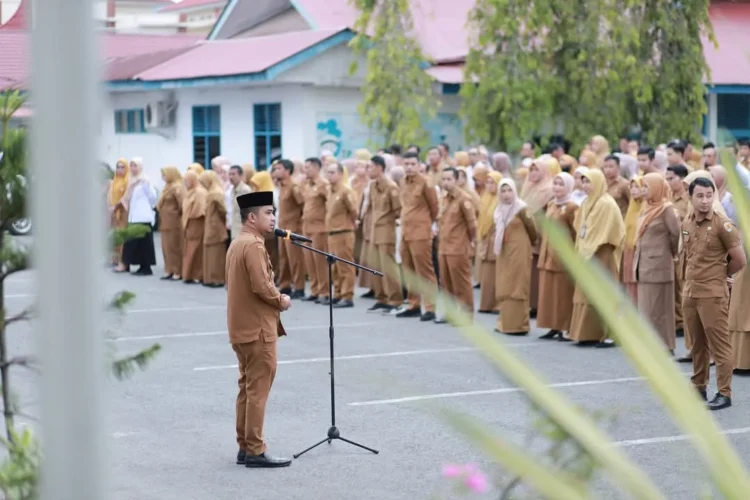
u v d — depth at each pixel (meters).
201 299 18.34
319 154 25.08
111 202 21.47
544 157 15.96
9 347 13.29
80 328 2.27
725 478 1.79
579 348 13.62
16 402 5.38
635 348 1.85
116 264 21.98
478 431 1.82
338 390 11.30
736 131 27.92
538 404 1.84
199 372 12.30
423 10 27.84
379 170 16.58
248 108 26.41
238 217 19.23
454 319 1.84
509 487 4.17
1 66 20.42
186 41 31.94
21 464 4.84
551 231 1.91
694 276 10.44
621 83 23.03
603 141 20.11
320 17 27.47
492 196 16.55
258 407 8.59
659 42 23.80
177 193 20.95
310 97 24.86
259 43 26.91
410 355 13.18
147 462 8.80
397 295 16.47
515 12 22.66
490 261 16.55
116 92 30.42
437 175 19.34
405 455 8.94
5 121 5.16
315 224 17.70
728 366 10.45
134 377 11.98
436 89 24.94
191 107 28.28
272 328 8.56
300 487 8.18
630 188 14.25
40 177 2.28
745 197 2.18
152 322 15.88
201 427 9.91
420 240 15.95
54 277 2.27
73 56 2.26
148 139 29.89
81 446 2.25
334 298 17.50
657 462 8.56
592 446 1.81
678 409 1.82
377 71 23.41
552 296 14.12
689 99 23.78
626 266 14.09
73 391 2.26
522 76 22.72
